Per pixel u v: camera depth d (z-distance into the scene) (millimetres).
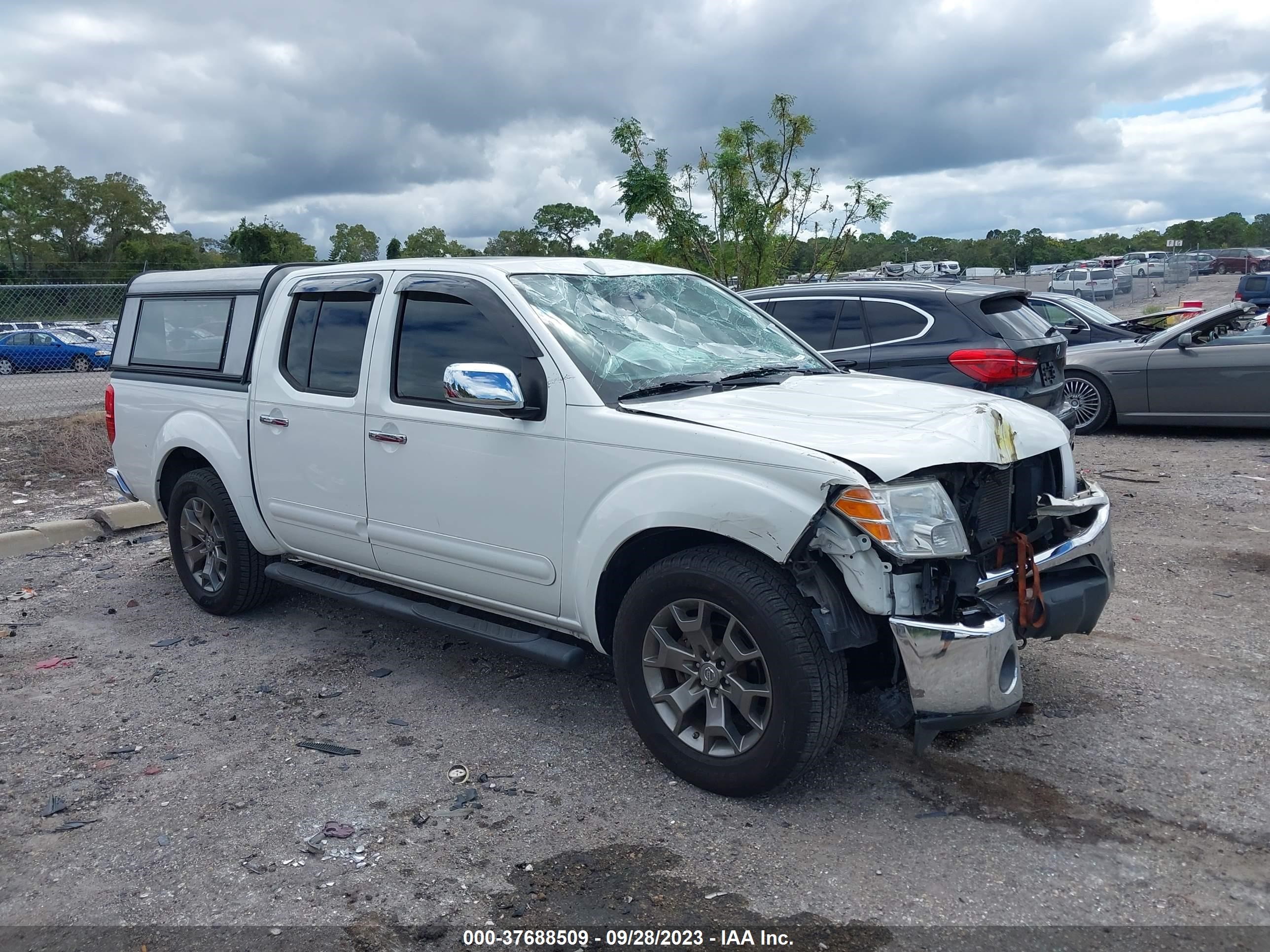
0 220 91375
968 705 3299
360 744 4207
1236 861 3199
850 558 3270
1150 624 5305
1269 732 4039
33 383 18375
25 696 4812
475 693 4703
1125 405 11148
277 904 3117
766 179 14938
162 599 6273
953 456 3381
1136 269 41906
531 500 4008
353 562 4926
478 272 4332
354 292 4828
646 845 3375
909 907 3012
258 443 5230
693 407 3773
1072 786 3682
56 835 3568
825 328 8086
